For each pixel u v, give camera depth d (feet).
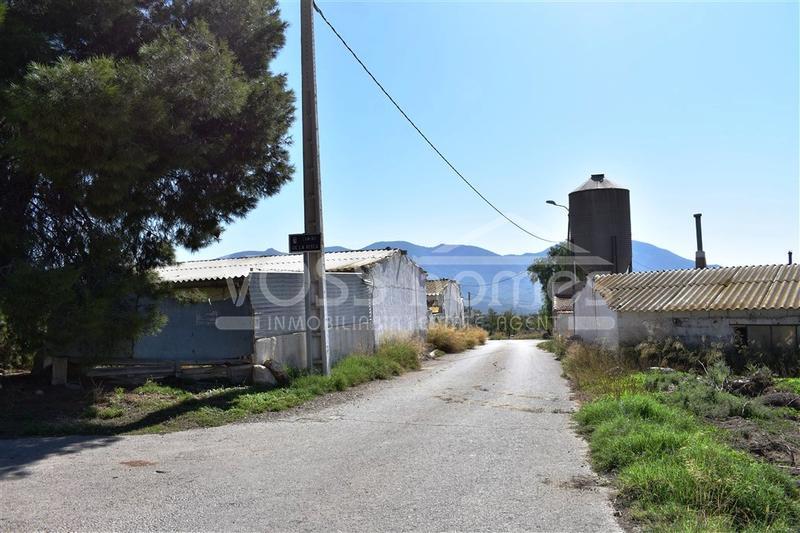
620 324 58.49
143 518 14.85
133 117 26.55
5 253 29.73
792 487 16.30
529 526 14.33
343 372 43.47
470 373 54.13
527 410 32.17
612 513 15.20
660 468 17.07
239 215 41.11
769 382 38.27
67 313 27.30
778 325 51.49
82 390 33.99
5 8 24.21
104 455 21.80
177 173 34.55
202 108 30.32
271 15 41.37
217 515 15.12
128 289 31.04
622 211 84.48
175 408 31.01
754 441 23.12
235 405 32.19
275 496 16.71
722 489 15.29
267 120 36.73
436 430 26.37
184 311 43.19
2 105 25.04
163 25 34.60
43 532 13.82
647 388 37.78
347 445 23.41
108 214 29.71
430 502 16.17
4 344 29.50
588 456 21.38
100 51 32.04
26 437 25.09
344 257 71.51
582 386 41.19
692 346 54.29
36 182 30.81
